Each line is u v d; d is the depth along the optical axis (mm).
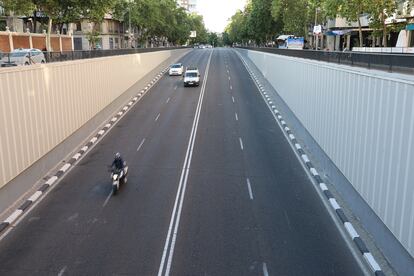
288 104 29391
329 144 16844
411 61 13180
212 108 33188
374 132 11648
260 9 78062
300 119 24047
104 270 10375
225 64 69688
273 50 48094
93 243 11781
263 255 11109
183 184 16516
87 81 24453
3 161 13805
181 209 14102
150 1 84312
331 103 16531
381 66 15977
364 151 12453
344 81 14711
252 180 17016
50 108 18359
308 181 17000
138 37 100938
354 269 10484
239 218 13414
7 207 14094
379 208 11219
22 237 12188
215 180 16969
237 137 24141
